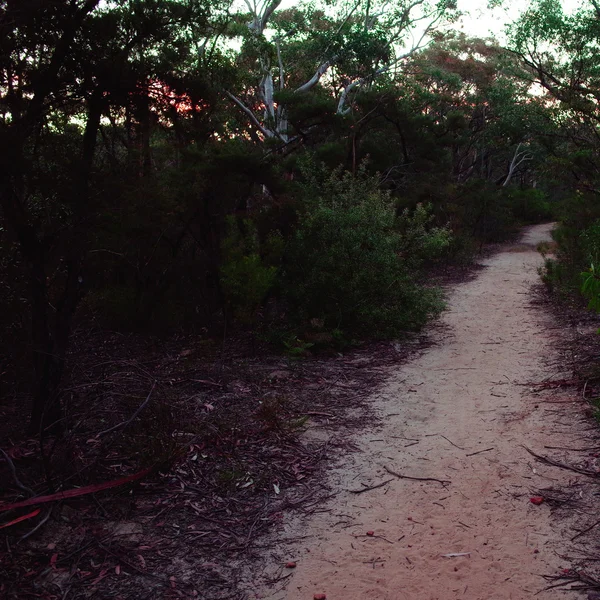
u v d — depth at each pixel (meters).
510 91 22.36
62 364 5.04
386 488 4.22
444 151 20.94
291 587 3.17
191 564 3.37
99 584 3.17
